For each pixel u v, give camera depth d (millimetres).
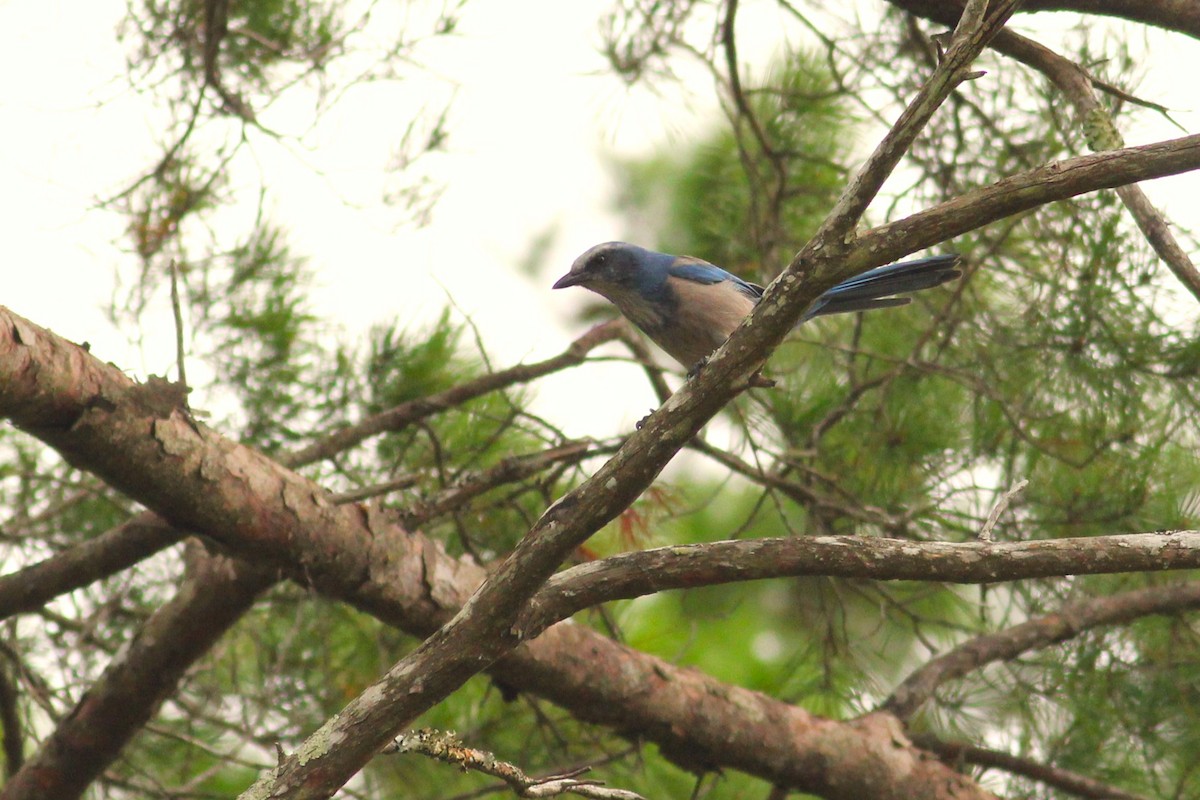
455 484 9859
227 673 11438
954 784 9859
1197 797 10094
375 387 10719
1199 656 10305
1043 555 6387
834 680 11195
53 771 9781
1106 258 9797
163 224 10039
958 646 10719
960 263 10461
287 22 10414
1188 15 9414
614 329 12062
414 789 11352
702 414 6148
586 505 6188
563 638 9164
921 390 11242
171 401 7695
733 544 6586
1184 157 5801
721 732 9461
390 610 8703
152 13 10242
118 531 9367
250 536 8133
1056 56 9453
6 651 9992
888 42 11797
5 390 6914
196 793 10617
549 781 6160
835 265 5922
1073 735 10484
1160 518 9766
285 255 10547
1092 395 9922
